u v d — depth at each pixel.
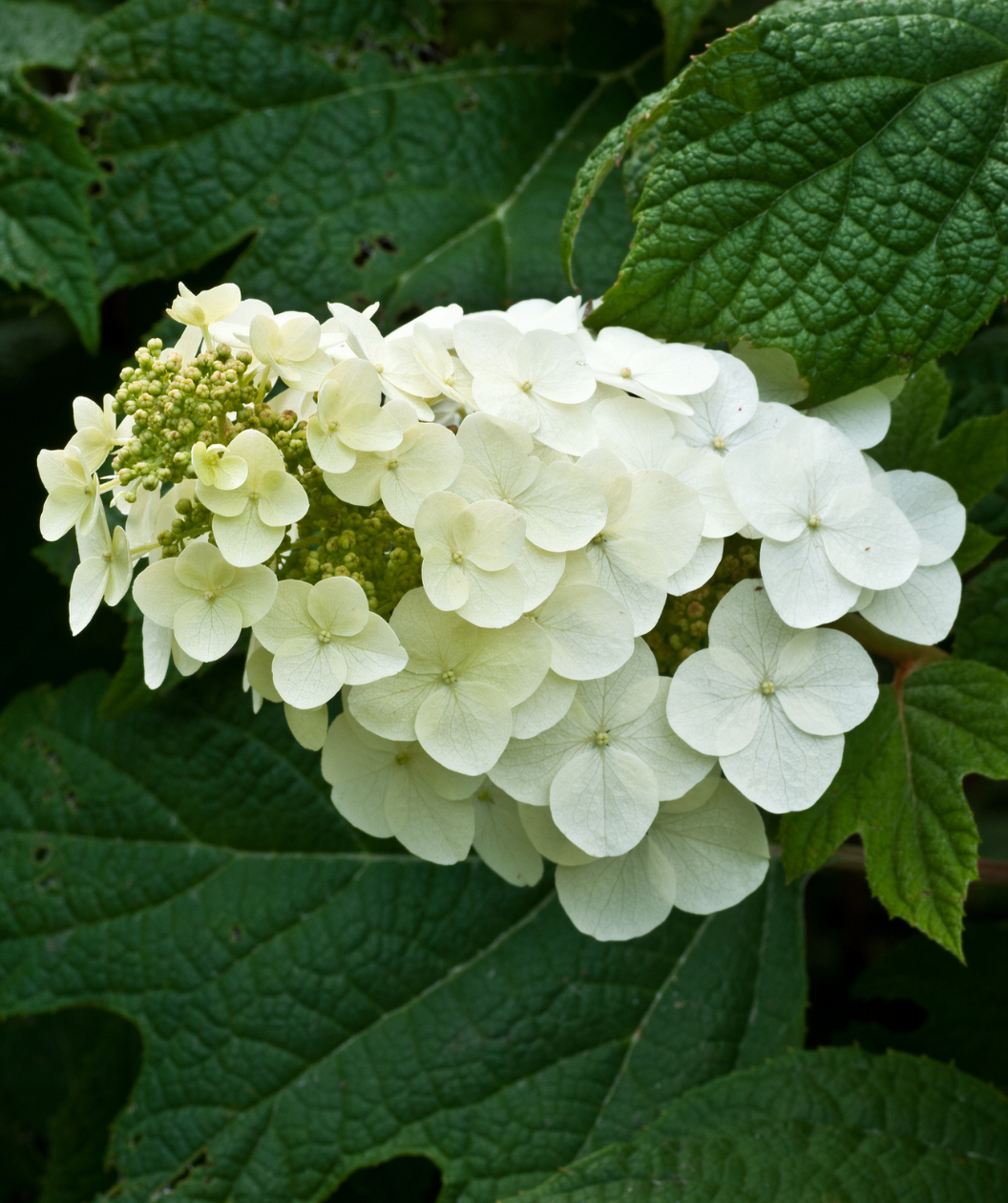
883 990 0.67
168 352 0.56
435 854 0.56
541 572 0.55
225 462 0.54
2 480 0.74
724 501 0.56
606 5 0.70
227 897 0.67
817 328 0.57
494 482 0.55
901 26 0.58
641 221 0.58
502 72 0.69
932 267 0.57
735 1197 0.60
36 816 0.68
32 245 0.66
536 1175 0.64
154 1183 0.65
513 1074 0.65
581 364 0.56
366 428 0.54
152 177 0.68
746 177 0.58
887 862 0.57
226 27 0.68
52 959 0.67
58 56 0.68
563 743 0.56
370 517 0.56
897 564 0.56
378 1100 0.65
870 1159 0.61
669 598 0.57
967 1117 0.62
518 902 0.67
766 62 0.58
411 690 0.55
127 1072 0.72
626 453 0.56
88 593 0.55
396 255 0.67
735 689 0.56
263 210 0.67
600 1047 0.66
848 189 0.58
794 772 0.56
